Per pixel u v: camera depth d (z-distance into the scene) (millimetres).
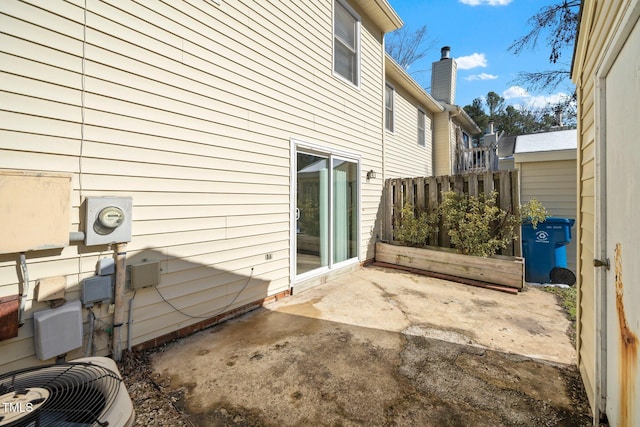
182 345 2768
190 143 2971
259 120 3703
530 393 2053
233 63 3369
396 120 8547
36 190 2002
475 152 12305
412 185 6125
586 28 2057
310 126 4566
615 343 1620
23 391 1154
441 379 2215
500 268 4602
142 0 2590
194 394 2053
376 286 4703
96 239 2303
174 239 2865
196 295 3066
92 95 2314
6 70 1942
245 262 3574
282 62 4035
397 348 2691
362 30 5965
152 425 1765
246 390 2094
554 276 4961
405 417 1829
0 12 1918
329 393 2057
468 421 1792
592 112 2084
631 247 1424
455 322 3289
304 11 4441
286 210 4137
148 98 2645
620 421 1521
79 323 2195
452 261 5129
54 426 968
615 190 1646
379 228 6520
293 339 2881
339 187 5348
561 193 6836
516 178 4836
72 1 2205
